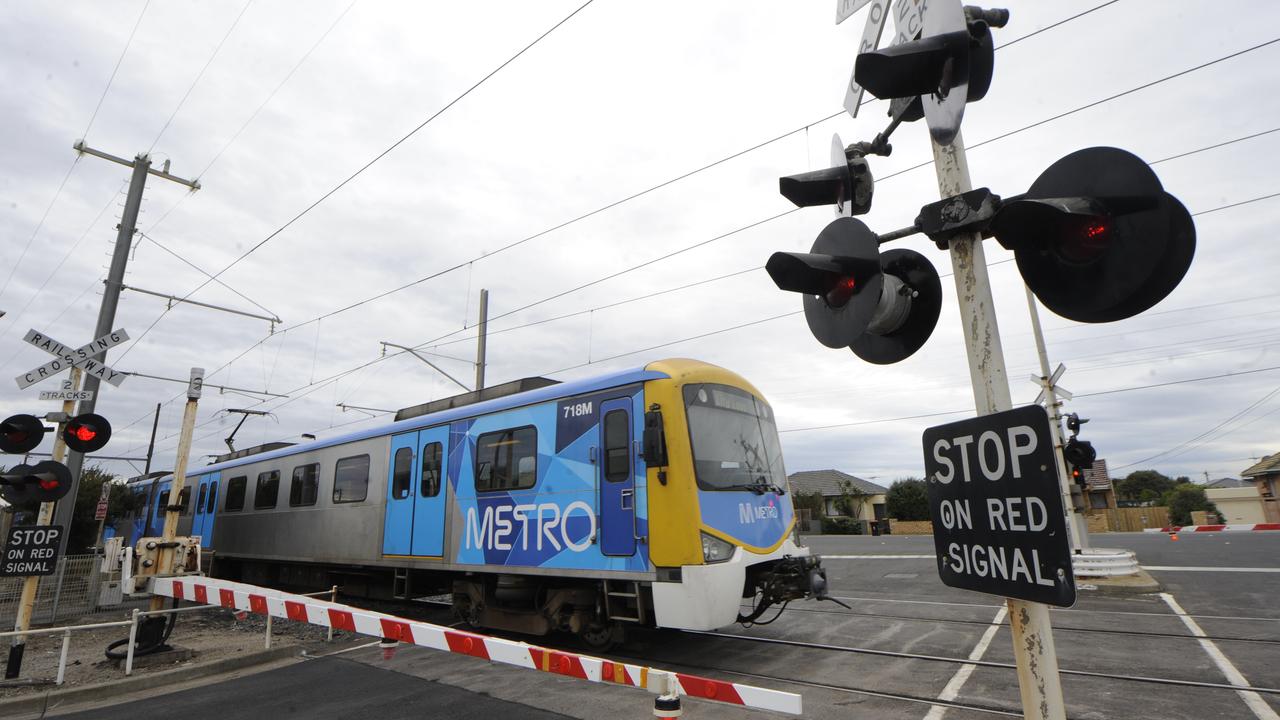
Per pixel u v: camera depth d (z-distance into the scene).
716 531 7.08
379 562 10.58
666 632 8.98
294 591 14.19
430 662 7.96
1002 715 5.23
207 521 16.36
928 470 2.68
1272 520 41.50
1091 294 2.22
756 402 8.59
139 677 7.19
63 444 8.16
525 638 9.08
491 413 9.38
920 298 2.93
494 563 8.71
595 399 8.10
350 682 7.11
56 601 11.80
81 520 25.33
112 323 13.71
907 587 12.59
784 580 7.45
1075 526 13.27
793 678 6.55
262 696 6.68
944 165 2.58
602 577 7.48
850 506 49.44
